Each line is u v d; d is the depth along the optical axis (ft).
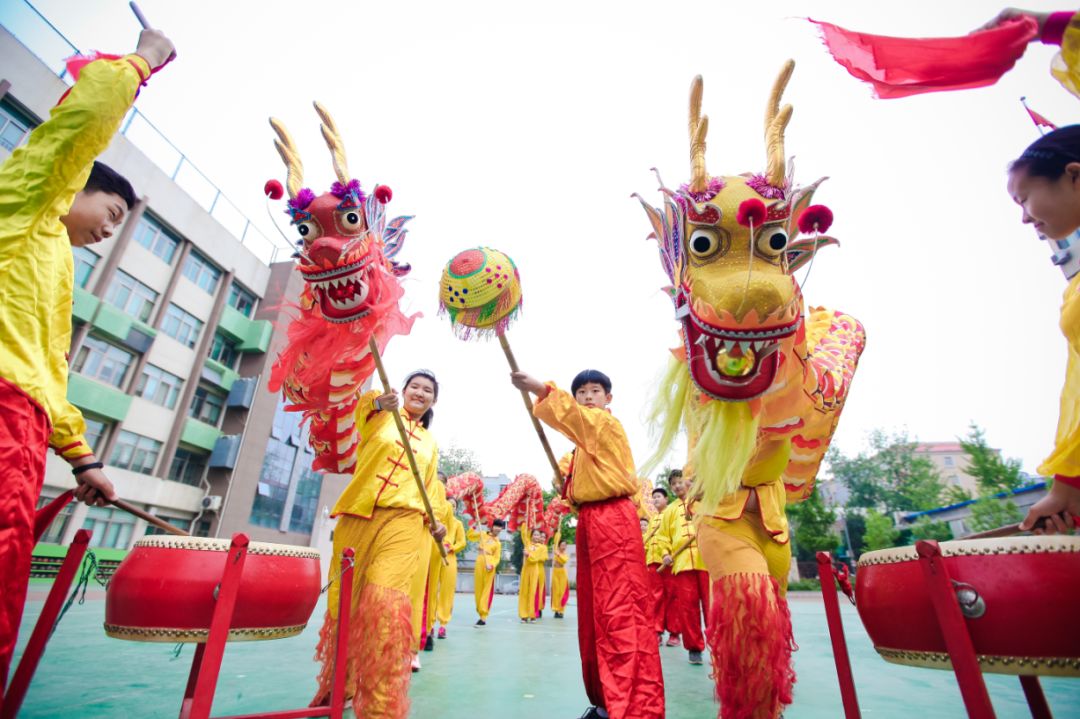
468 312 8.72
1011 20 5.79
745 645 6.81
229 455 68.18
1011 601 4.39
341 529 9.07
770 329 6.31
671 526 19.84
